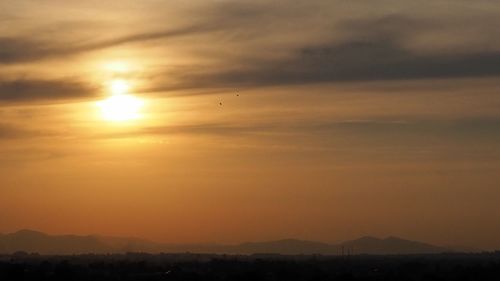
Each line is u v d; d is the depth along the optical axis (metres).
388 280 149.50
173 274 152.75
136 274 158.50
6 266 152.25
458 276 153.25
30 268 157.75
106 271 164.50
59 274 149.50
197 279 147.25
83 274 152.38
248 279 147.62
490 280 148.88
